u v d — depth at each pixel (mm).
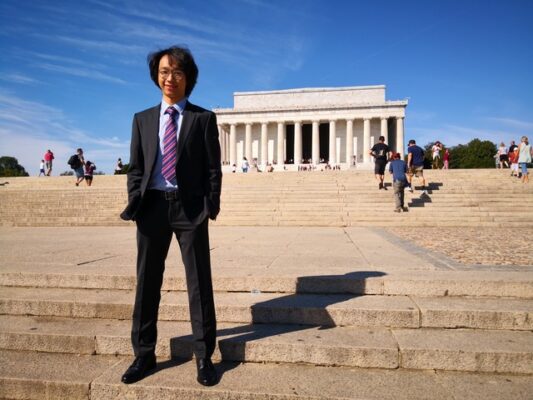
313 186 18234
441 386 3088
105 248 7945
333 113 58344
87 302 4328
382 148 17391
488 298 4309
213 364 3518
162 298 4441
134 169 3383
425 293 4414
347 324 3953
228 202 16734
